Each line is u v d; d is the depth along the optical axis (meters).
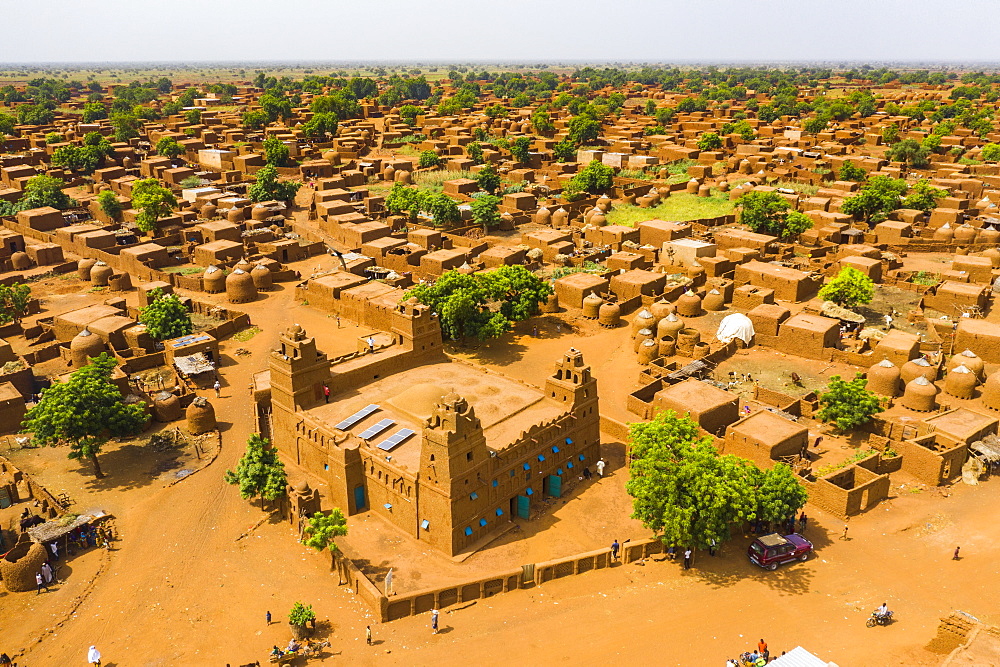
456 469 52.06
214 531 58.31
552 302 101.88
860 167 175.75
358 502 58.94
